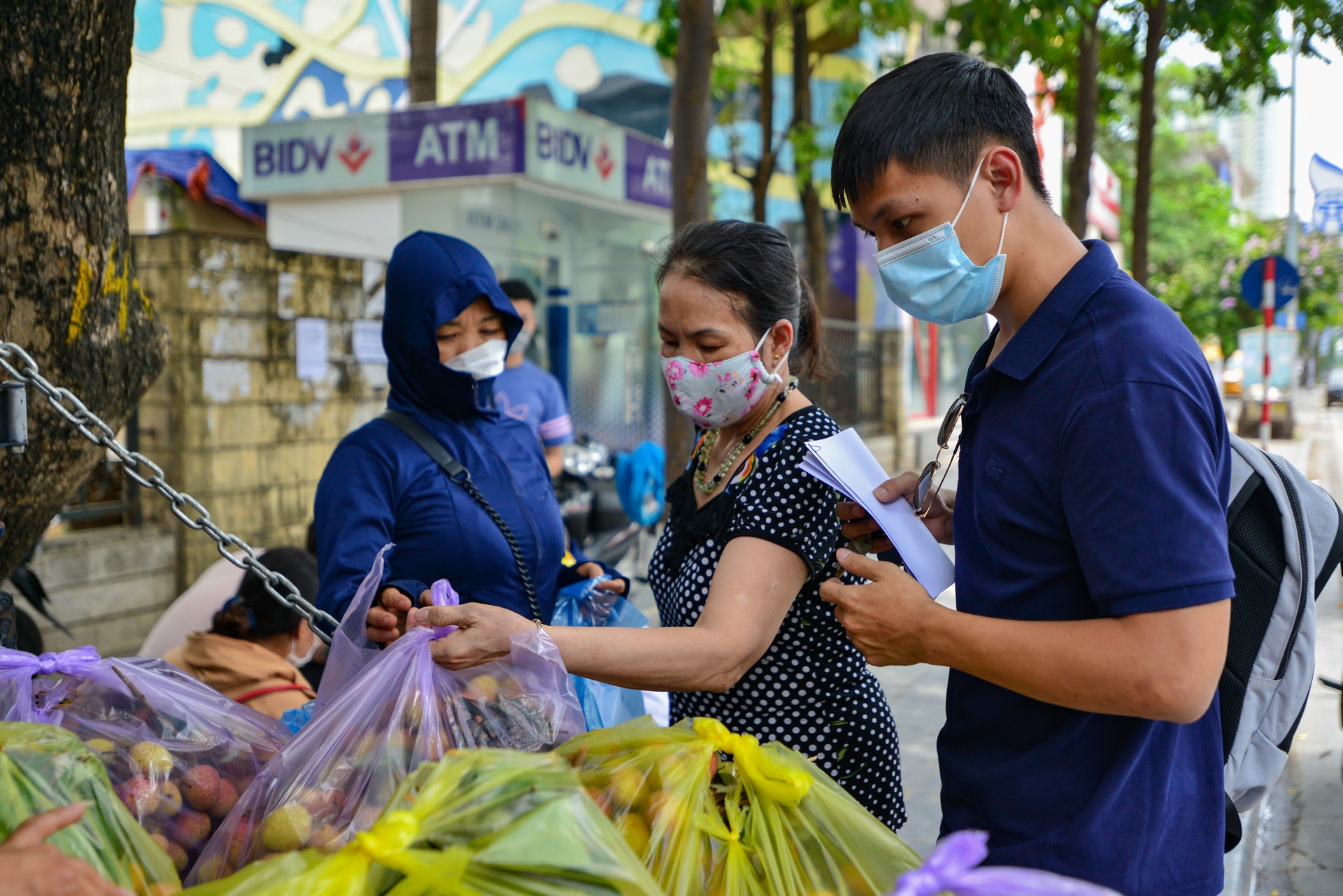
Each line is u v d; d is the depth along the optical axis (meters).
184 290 5.75
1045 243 1.54
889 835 1.37
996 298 1.55
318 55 12.52
